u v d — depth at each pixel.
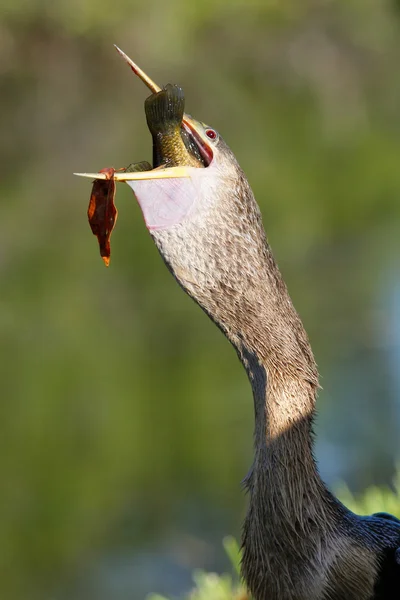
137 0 29.62
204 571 8.39
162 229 3.80
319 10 38.09
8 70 27.17
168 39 30.27
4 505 9.98
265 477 3.89
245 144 29.89
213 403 12.31
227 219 3.82
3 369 13.82
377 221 22.50
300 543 3.85
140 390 12.87
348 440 10.48
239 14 34.12
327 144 31.27
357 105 36.62
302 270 18.52
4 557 8.91
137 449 11.10
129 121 28.05
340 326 14.92
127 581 8.41
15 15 26.83
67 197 22.89
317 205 23.92
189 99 31.47
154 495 9.98
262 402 3.94
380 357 13.35
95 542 9.15
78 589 8.33
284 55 36.88
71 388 12.98
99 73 28.97
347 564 3.83
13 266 18.52
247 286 3.87
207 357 14.15
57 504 10.05
